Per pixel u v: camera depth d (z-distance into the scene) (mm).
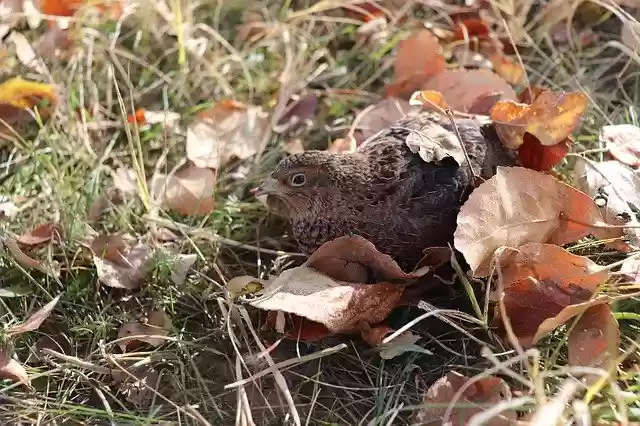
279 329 589
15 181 687
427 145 616
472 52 741
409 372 590
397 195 613
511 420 544
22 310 626
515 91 709
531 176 584
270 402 586
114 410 590
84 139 702
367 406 585
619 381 569
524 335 580
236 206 678
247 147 702
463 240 577
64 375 600
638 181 625
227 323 597
